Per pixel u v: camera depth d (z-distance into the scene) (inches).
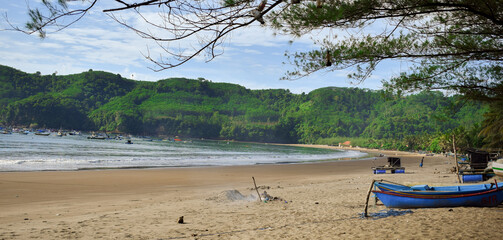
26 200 561.0
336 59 207.5
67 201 562.6
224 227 317.4
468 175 743.7
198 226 327.6
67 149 2568.9
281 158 2544.3
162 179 943.0
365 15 180.5
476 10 184.4
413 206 362.3
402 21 198.1
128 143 4343.0
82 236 292.8
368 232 266.2
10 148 2319.1
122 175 994.7
